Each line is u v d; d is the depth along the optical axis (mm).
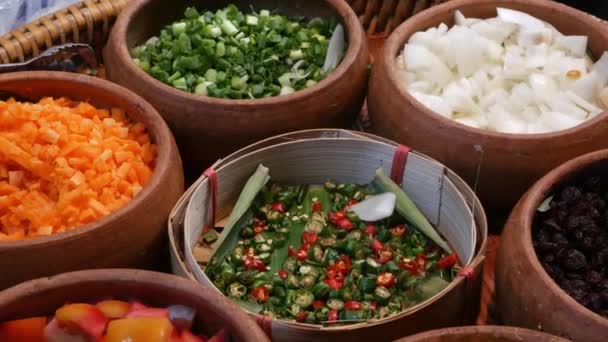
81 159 698
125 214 668
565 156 714
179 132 747
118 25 784
